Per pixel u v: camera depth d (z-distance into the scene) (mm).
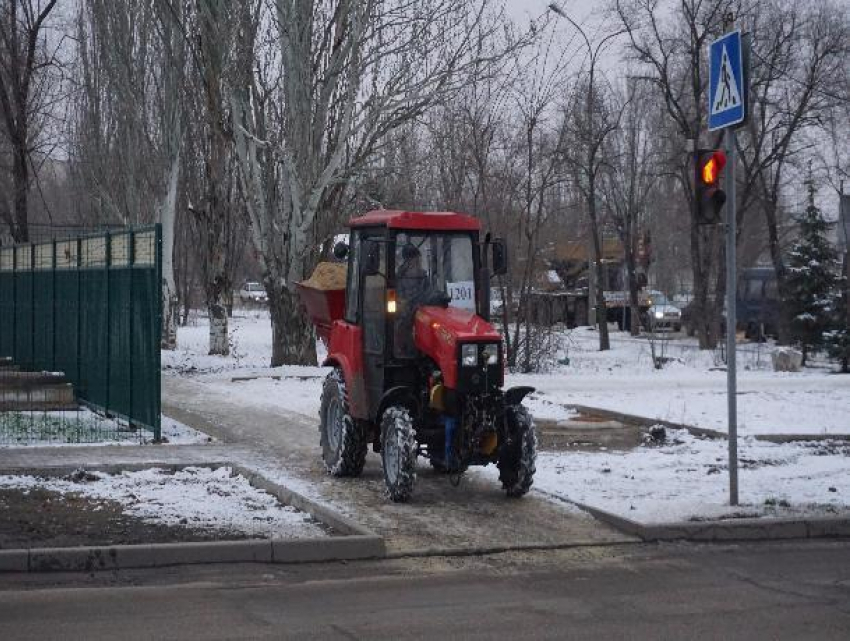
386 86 26219
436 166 29109
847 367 33875
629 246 53438
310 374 25406
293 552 9539
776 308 49938
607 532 10789
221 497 11766
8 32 32125
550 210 39062
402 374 12391
